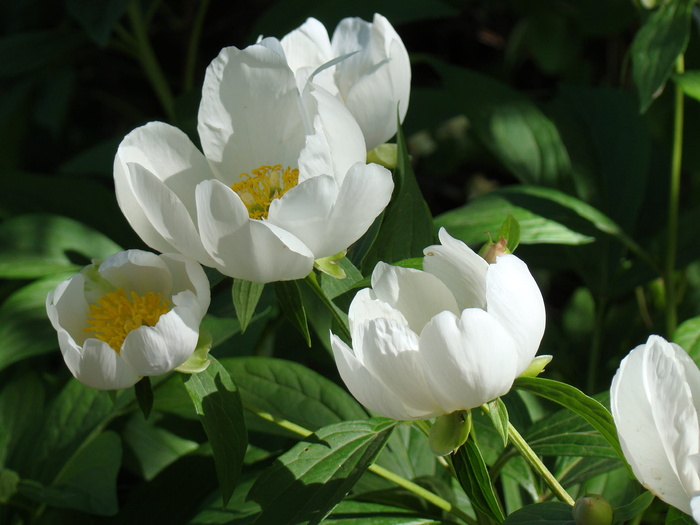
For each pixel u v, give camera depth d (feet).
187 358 3.26
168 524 3.90
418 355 3.12
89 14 4.71
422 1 4.77
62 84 6.24
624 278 4.37
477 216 4.09
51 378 4.38
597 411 3.19
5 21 6.31
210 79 3.36
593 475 3.67
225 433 3.29
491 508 3.22
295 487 3.26
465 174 6.97
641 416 3.12
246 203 3.35
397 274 3.24
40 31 5.74
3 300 4.57
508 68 6.59
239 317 3.31
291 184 3.37
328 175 3.18
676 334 3.81
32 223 4.24
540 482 3.68
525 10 6.03
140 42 5.54
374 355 3.14
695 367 3.14
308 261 3.21
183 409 3.87
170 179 3.37
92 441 3.89
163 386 3.83
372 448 3.31
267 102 3.38
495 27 6.86
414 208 3.43
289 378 3.82
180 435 4.08
